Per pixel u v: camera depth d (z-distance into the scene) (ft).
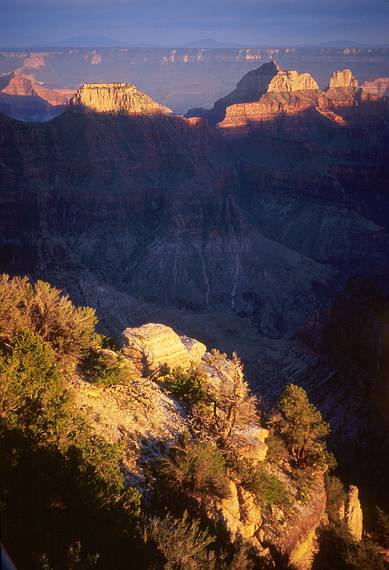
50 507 41.47
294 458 78.79
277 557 61.93
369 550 74.79
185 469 57.72
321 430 79.82
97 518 42.65
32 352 59.21
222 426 68.59
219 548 52.65
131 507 48.24
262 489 65.00
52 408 51.88
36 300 72.90
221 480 59.52
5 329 67.92
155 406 70.38
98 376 69.87
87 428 56.13
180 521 51.98
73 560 36.29
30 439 46.14
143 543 43.34
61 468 45.03
